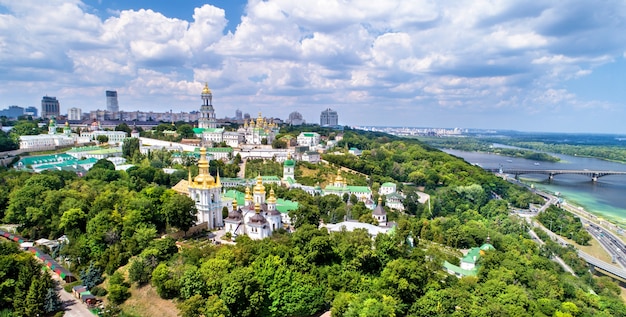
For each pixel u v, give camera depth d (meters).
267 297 163.38
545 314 173.50
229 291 153.00
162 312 160.50
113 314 162.12
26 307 156.50
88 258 194.88
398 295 170.88
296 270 178.25
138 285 172.88
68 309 163.88
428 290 176.50
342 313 160.75
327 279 179.62
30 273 165.75
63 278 183.12
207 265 168.25
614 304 195.62
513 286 184.38
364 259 190.50
